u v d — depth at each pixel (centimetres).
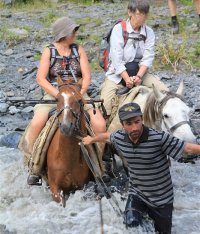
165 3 1800
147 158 550
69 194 705
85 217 681
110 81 768
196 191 799
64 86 633
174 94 655
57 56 702
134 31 754
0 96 1232
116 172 754
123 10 1764
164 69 1329
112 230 648
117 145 564
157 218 581
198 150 541
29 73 1346
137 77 739
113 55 754
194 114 1102
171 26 1554
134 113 536
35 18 1719
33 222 677
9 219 690
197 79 1270
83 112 640
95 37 1495
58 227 664
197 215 705
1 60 1416
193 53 1384
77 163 666
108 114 736
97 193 707
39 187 761
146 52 758
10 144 1002
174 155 547
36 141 694
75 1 1922
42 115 707
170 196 573
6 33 1566
